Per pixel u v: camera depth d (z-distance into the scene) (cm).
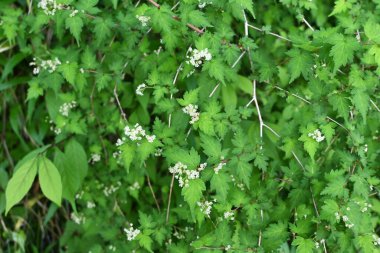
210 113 106
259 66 112
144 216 112
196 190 102
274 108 122
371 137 114
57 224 135
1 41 124
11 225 132
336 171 106
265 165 105
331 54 103
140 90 109
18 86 129
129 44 114
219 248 105
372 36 104
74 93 121
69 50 119
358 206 104
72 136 123
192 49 110
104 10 117
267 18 122
